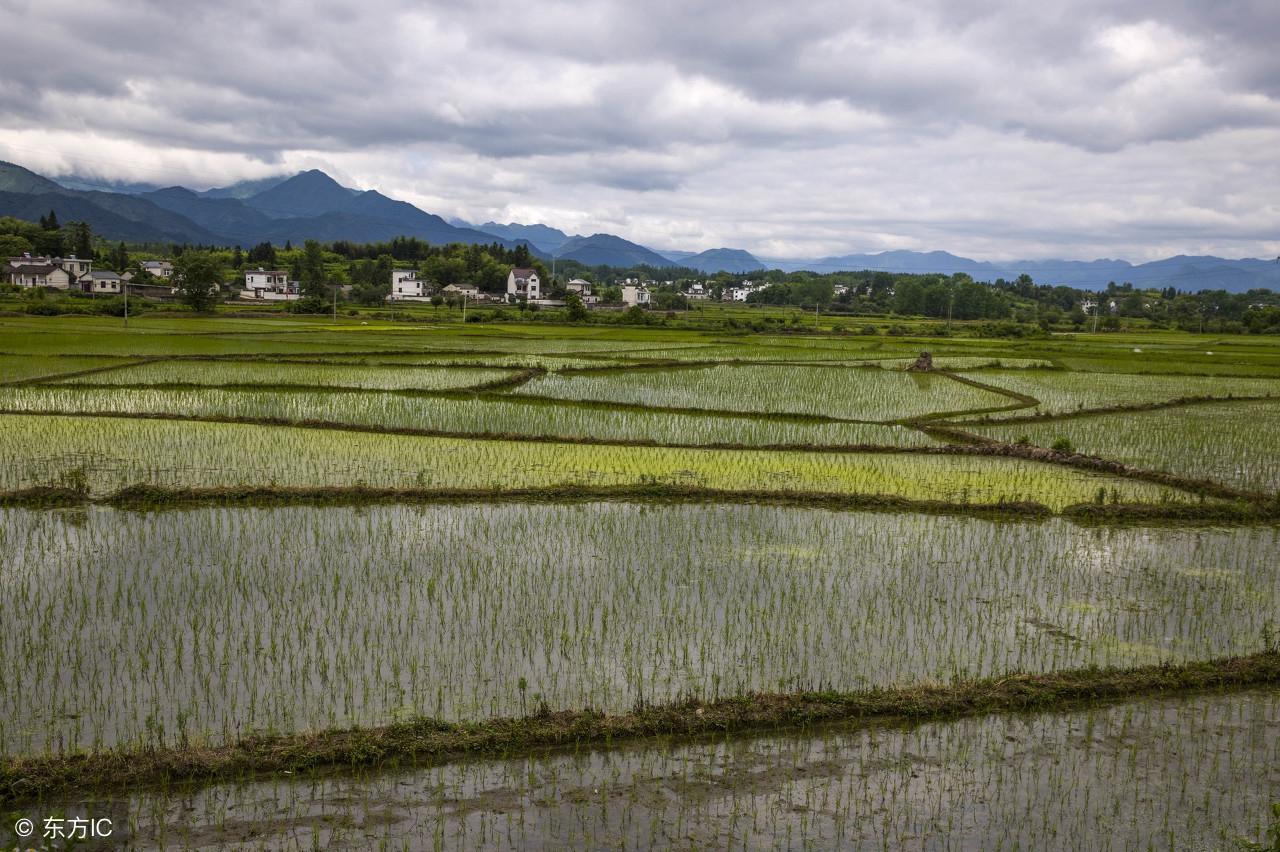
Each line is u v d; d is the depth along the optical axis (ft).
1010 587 41.57
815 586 40.98
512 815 23.58
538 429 79.77
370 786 24.67
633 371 130.52
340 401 89.92
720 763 26.35
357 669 31.09
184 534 46.55
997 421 91.35
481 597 38.24
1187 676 32.04
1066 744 27.96
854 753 27.12
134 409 82.53
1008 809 24.52
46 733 26.40
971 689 30.48
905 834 23.31
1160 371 150.30
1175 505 55.31
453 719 27.84
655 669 31.76
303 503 53.52
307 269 387.96
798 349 178.19
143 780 24.31
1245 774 26.45
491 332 201.57
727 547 46.60
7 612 35.40
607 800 24.35
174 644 32.76
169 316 226.17
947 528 51.85
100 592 37.78
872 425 87.30
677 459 68.64
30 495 51.65
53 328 171.22
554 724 27.37
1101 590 41.47
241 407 84.79
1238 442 81.56
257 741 25.85
